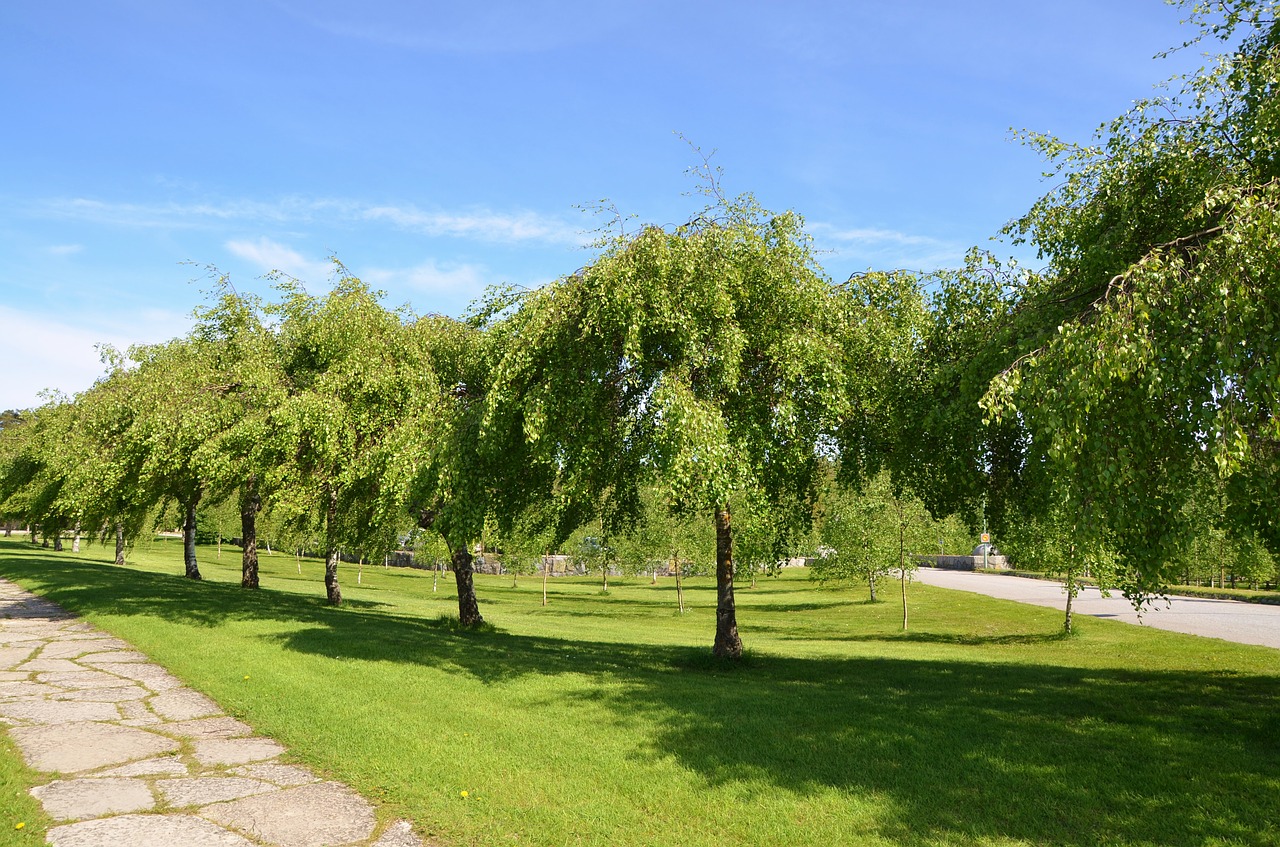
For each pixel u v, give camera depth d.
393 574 55.81
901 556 27.16
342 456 13.43
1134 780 6.19
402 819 5.50
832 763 6.66
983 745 7.20
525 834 5.24
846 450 12.54
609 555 37.59
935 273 10.94
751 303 11.35
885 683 11.51
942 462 10.95
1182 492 6.26
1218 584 49.56
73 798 5.75
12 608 17.48
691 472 9.26
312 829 5.27
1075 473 6.08
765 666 13.61
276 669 10.39
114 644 12.86
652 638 20.75
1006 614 29.56
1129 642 20.12
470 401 13.27
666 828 5.33
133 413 14.47
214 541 76.31
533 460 11.66
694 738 7.42
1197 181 7.64
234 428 13.12
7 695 8.97
